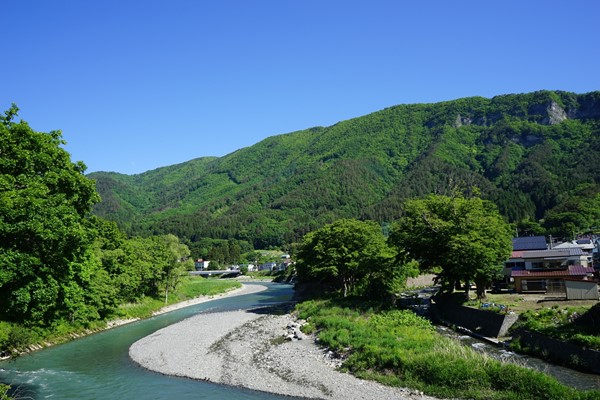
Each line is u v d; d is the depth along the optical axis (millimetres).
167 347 41469
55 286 32062
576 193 157250
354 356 31266
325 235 69562
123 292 63500
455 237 48750
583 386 24375
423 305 60875
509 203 170750
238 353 38000
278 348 38906
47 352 39719
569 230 116125
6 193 25891
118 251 62375
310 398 26203
